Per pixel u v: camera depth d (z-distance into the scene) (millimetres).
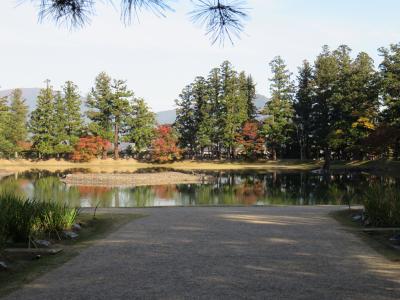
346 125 45750
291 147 60875
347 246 8320
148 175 36594
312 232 9906
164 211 14477
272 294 5320
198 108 60844
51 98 58062
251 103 65125
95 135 60031
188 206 16953
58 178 37812
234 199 23188
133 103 60500
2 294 5445
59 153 59531
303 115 56406
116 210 14906
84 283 5867
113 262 7055
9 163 56438
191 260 7133
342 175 39625
